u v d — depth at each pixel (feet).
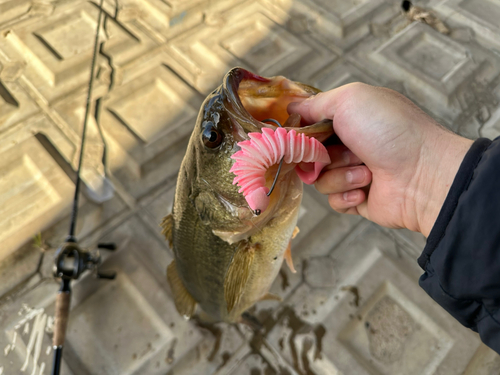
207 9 2.33
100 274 1.54
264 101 0.79
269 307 1.53
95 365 1.44
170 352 1.46
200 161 0.78
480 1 2.34
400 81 2.09
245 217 0.80
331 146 0.95
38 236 1.63
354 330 1.50
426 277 0.76
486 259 0.64
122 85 2.03
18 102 1.96
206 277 1.07
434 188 0.86
